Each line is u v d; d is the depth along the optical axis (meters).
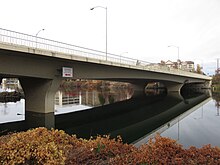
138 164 6.37
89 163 6.69
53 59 25.47
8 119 25.55
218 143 14.83
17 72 22.62
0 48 19.17
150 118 27.77
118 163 6.51
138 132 19.50
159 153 6.76
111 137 17.55
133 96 64.00
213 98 54.12
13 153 5.45
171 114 30.45
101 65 33.06
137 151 7.50
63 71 26.25
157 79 53.66
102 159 7.11
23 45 21.09
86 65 30.78
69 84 114.56
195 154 6.83
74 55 26.12
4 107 36.25
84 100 54.50
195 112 31.28
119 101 50.91
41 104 26.58
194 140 15.71
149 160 6.38
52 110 27.08
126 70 40.44
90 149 7.49
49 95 26.66
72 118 28.20
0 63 21.20
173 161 6.27
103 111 34.91
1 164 5.37
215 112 31.06
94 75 32.62
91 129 21.50
